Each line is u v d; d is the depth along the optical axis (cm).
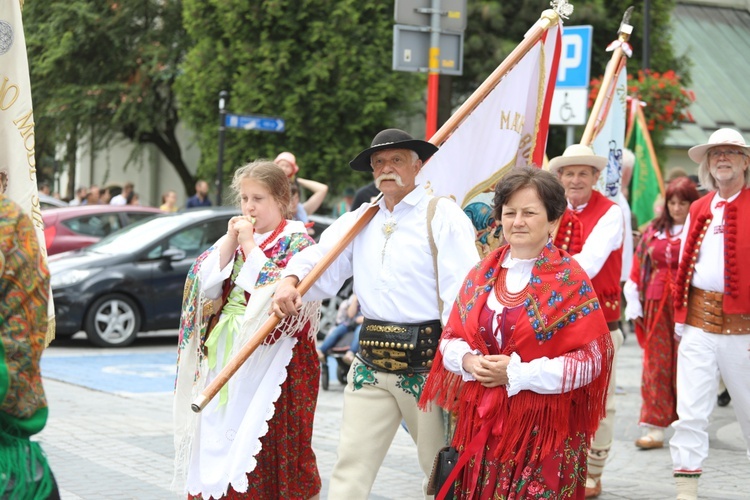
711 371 920
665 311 1194
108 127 4494
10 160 700
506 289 593
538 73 808
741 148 907
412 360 683
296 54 3450
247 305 730
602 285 961
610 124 1095
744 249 907
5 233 433
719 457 1148
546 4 3625
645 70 2644
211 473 723
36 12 4400
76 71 4400
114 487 929
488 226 783
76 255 2045
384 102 3419
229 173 3544
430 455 697
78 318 1928
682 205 1212
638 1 3878
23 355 430
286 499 734
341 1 3384
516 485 575
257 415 715
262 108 3444
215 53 3556
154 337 2167
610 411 950
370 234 704
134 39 4353
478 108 780
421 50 1288
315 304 732
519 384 566
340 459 700
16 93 703
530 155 810
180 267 2016
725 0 5294
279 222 762
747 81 4941
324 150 3459
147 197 5434
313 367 746
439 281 677
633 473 1065
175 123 4700
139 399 1419
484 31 3653
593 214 952
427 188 758
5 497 431
